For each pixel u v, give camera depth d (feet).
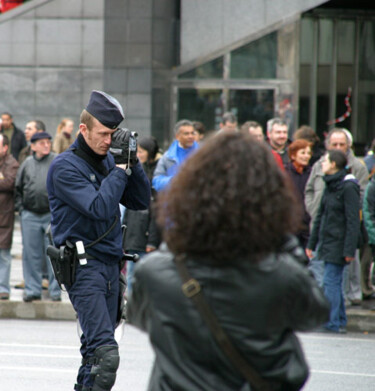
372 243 80.12
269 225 21.11
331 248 76.84
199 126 106.83
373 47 164.04
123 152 43.45
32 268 85.35
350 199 75.56
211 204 21.07
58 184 43.19
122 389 55.62
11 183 86.43
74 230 43.39
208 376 21.25
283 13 155.84
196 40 160.86
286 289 21.20
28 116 163.53
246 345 21.08
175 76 161.99
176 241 21.39
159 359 21.70
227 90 159.84
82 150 44.04
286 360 21.48
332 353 69.92
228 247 21.01
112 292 44.52
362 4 159.02
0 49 163.32
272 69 158.20
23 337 74.54
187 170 21.74
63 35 162.71
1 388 55.16
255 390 21.26
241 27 158.30
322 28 162.91
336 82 163.63
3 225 86.94
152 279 21.63
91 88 162.91
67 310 85.10
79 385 43.88
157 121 162.40
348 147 87.15
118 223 44.80
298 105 158.51
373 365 65.51
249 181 21.22
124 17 161.79
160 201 22.15
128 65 162.40
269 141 93.86
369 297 92.27
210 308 21.12
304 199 84.12
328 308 21.91
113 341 42.63
